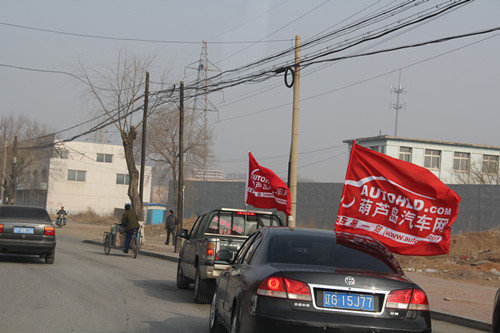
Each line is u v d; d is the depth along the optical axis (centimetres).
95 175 7581
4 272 1448
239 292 619
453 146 5466
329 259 613
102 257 2166
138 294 1198
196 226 1373
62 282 1302
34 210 1728
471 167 5400
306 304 544
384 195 1095
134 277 1525
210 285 1109
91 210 7419
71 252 2316
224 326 736
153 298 1154
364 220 1104
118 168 7706
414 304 557
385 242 1092
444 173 5425
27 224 1648
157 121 5225
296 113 1917
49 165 7312
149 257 2395
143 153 3155
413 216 1077
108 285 1309
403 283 565
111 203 7650
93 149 7581
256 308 551
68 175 7456
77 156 7494
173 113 5216
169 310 1012
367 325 538
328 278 552
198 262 1163
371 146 5528
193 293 1196
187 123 5291
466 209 3250
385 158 1091
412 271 1942
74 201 7469
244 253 757
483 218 3161
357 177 1111
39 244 1650
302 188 4178
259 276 579
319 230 701
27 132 7106
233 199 5166
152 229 4631
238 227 1253
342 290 550
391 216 1094
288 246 632
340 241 652
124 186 7738
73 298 1074
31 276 1386
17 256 1989
